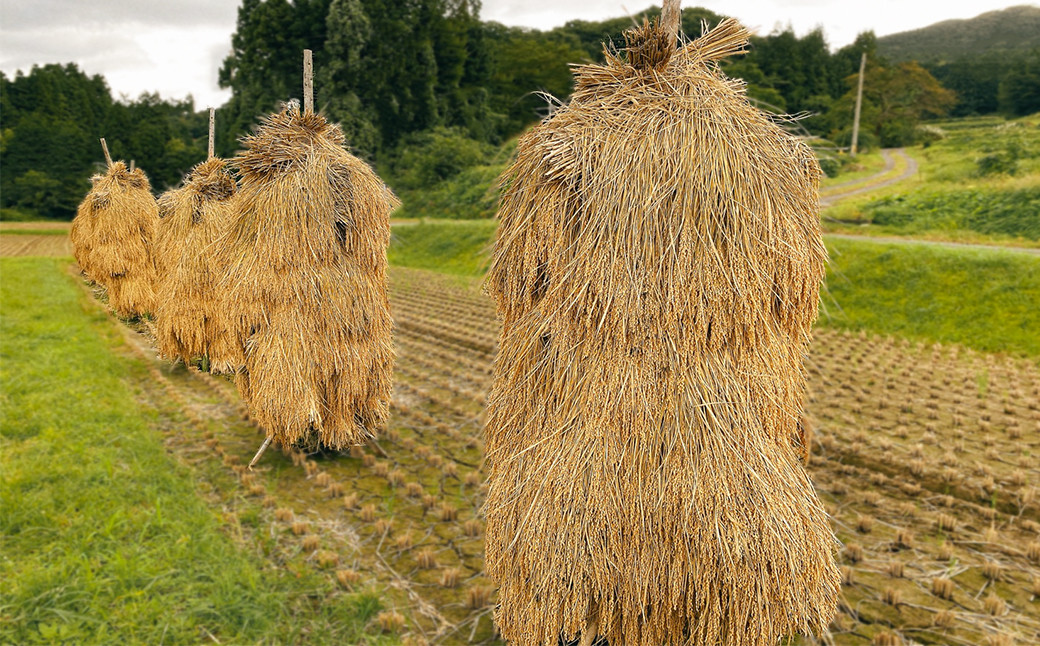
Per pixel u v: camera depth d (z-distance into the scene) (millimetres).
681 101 3242
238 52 52938
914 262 16078
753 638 3166
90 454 6586
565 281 3307
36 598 4074
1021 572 5145
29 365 9953
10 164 64500
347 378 6914
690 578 3131
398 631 4312
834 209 25734
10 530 5055
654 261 3152
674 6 3414
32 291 18047
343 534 5672
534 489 3369
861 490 6617
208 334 10008
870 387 10219
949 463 7066
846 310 15641
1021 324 13117
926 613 4621
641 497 3148
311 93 6973
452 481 6824
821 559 3336
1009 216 20547
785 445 3506
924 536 5707
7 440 6906
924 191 26953
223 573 4582
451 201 39969
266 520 5832
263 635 4070
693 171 3123
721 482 3123
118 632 3906
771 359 3379
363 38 46344
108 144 69500
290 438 6727
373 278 7129
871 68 64250
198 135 99750
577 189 3312
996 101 74312
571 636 3352
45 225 53500
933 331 13922
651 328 3172
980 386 10102
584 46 67312
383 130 49781
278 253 6488
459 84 57594
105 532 5023
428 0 51188
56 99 77312
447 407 9234
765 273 3227
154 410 8617
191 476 6551
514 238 3508
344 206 6766
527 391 3566
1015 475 6566
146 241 14547
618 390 3186
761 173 3197
